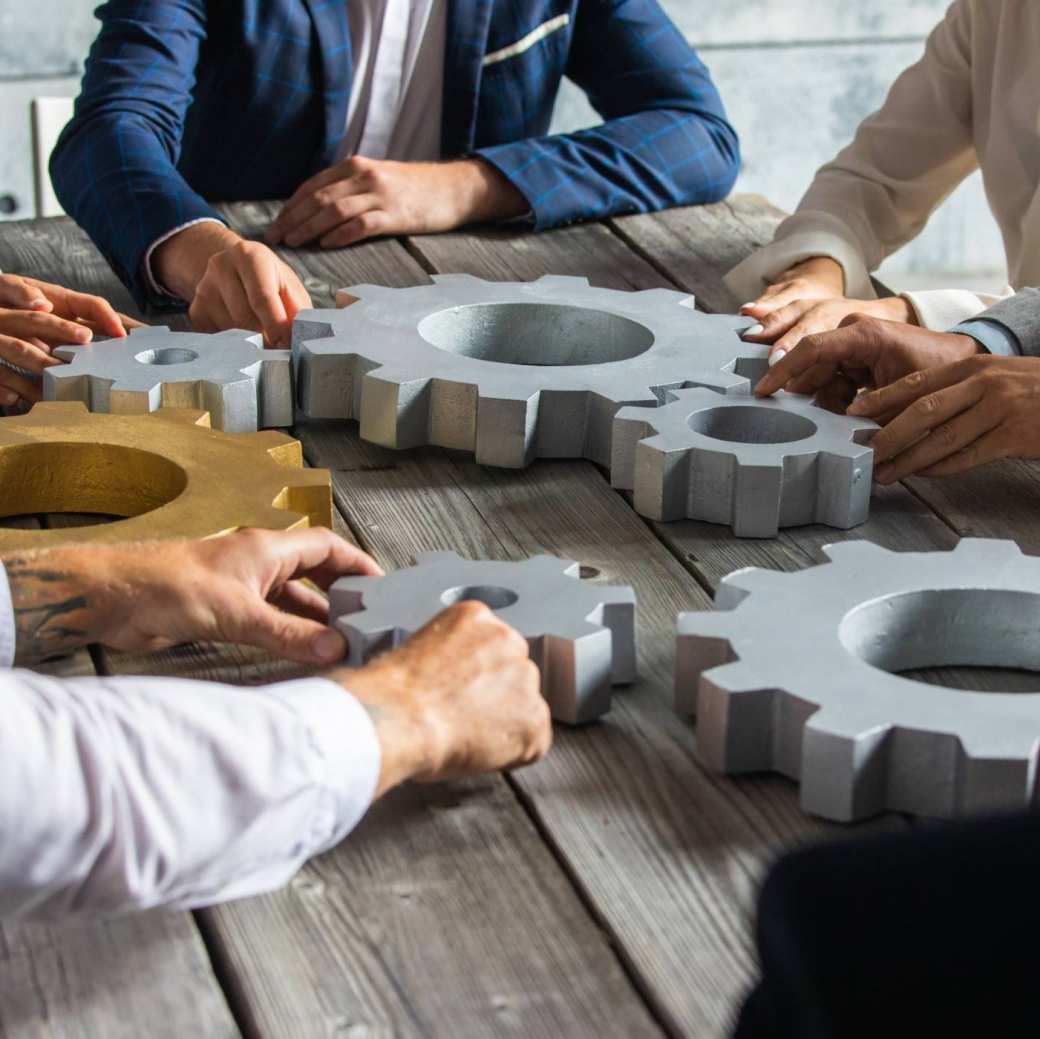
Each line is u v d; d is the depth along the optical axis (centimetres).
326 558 124
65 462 149
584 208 241
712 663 115
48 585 115
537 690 105
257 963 91
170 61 246
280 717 90
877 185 236
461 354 186
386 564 140
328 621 123
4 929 93
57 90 396
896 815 105
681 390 162
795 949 60
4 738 80
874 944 59
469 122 271
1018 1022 57
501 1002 88
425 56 270
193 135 266
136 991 89
